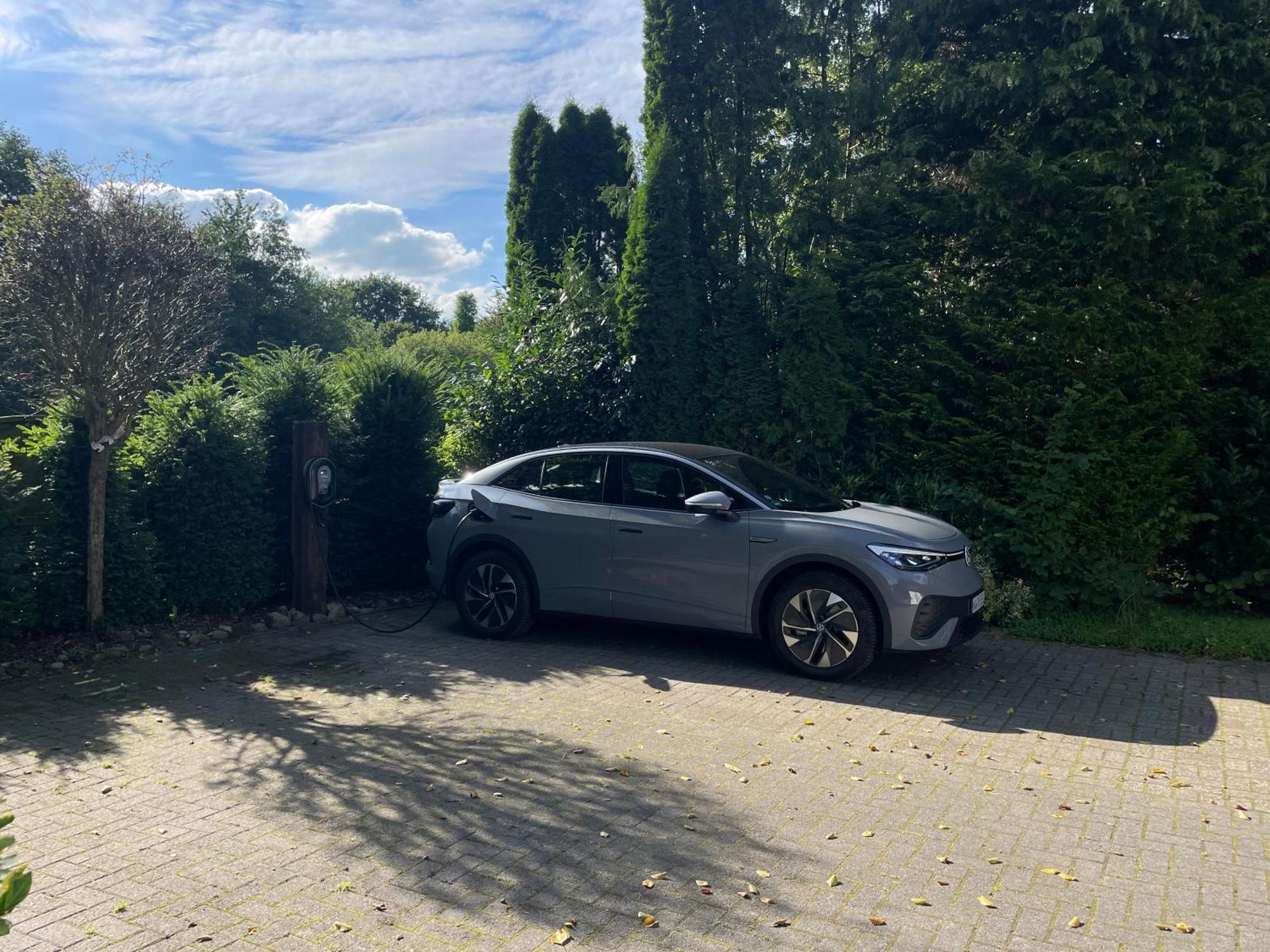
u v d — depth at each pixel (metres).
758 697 6.29
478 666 7.03
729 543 6.89
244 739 5.34
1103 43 9.16
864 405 9.67
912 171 10.12
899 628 6.41
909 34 9.95
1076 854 3.98
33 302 6.64
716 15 9.94
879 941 3.28
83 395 7.11
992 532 8.85
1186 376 8.52
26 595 6.79
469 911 3.45
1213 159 8.71
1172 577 9.23
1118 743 5.45
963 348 9.54
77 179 6.86
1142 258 8.88
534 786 4.68
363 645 7.64
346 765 4.93
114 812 4.31
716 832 4.16
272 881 3.66
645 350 10.00
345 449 9.30
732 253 10.41
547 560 7.59
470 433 10.68
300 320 37.69
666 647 7.64
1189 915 3.47
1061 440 8.56
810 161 10.17
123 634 7.51
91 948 3.16
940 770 4.98
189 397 8.09
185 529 7.91
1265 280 8.62
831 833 4.16
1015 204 9.39
